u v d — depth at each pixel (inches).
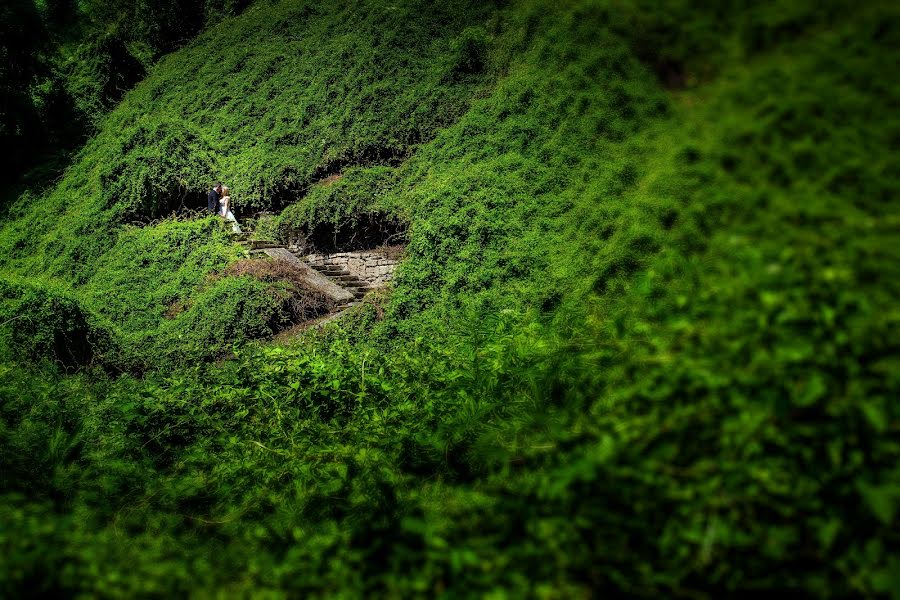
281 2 785.6
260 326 369.4
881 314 78.7
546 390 124.3
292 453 164.1
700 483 77.6
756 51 192.4
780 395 75.5
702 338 90.0
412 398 181.8
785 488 74.1
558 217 303.6
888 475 70.0
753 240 116.3
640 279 130.4
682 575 74.8
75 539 102.7
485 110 427.2
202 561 105.0
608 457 81.1
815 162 137.6
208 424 207.9
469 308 292.5
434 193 371.6
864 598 69.1
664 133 246.5
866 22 160.6
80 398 236.1
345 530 112.0
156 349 360.8
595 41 361.4
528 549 79.7
